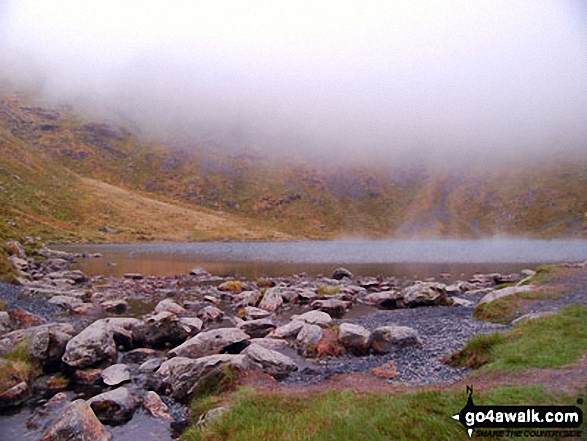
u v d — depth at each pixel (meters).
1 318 24.61
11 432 14.40
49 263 71.25
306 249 154.62
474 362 17.14
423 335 24.11
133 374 19.84
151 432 14.23
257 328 27.98
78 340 20.72
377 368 18.19
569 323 17.45
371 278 60.88
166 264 87.12
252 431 11.10
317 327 24.39
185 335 25.03
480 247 166.75
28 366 19.22
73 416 13.65
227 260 100.81
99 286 49.78
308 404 13.30
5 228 86.75
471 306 35.00
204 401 15.34
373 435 9.41
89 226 178.38
